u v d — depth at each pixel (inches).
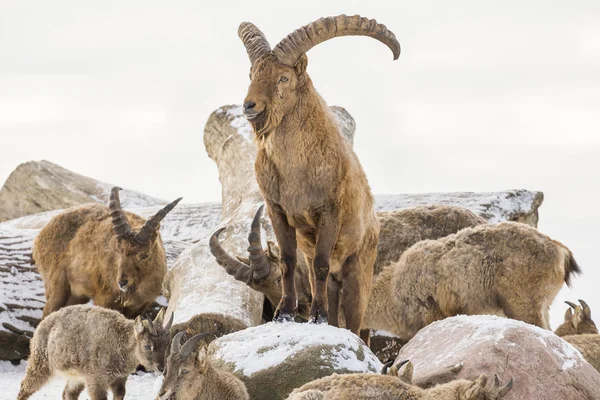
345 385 1066.7
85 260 1952.5
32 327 1956.2
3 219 3417.8
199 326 1605.6
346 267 1499.8
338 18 1390.3
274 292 1576.0
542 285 1625.2
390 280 1674.5
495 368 1211.2
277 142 1371.8
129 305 1930.4
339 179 1389.0
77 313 1464.1
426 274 1648.6
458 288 1635.1
